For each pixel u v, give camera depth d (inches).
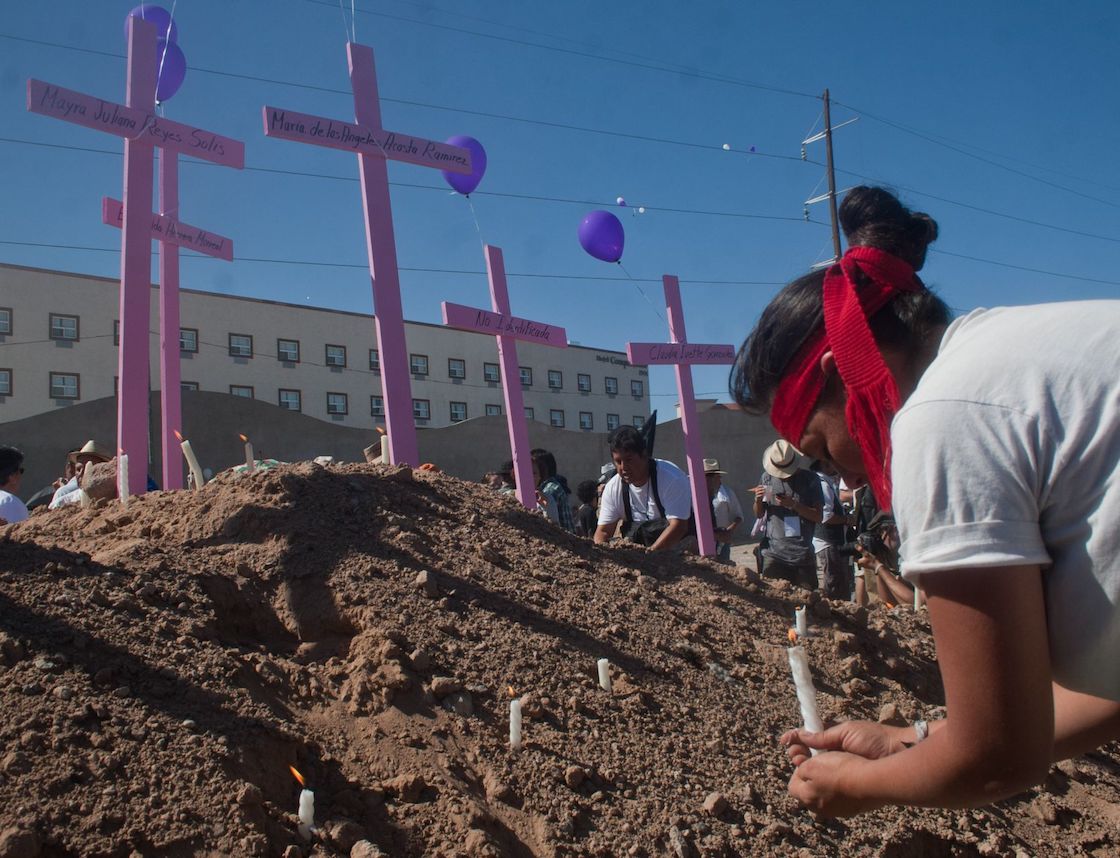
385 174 193.2
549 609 128.3
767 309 62.6
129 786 74.7
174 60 204.7
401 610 113.0
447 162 201.5
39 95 153.7
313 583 115.0
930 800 53.6
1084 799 120.6
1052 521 49.0
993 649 47.4
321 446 792.3
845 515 253.3
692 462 231.9
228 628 109.0
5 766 72.4
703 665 128.1
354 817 82.9
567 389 2223.2
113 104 162.2
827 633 148.2
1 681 81.6
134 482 160.4
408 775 87.8
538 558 145.0
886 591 224.7
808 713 68.7
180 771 77.5
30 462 641.0
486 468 866.1
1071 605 49.0
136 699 84.6
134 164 166.6
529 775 94.0
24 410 1536.7
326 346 1891.0
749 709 120.7
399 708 98.1
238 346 1780.3
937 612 49.3
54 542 130.1
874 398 55.6
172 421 187.3
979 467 48.0
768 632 145.5
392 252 191.5
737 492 964.0
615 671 117.2
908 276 58.6
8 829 67.0
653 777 99.7
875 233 60.6
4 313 1537.9
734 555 670.5
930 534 48.6
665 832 91.7
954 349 53.3
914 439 50.1
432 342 2068.2
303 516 127.0
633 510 205.9
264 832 75.5
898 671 145.2
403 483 153.2
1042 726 48.3
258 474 135.1
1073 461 47.5
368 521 133.4
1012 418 48.5
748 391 64.5
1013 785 49.6
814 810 64.4
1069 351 49.3
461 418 2086.6
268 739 86.6
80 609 95.7
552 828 87.8
